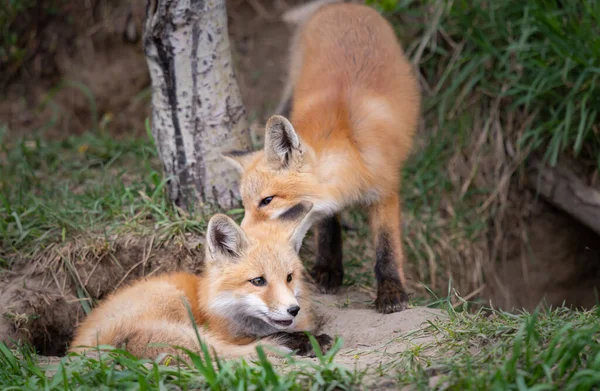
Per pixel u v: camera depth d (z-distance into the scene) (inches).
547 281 553.9
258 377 233.5
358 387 235.9
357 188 353.1
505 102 543.8
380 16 463.5
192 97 391.5
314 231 407.8
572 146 519.8
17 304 360.8
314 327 339.3
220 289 318.3
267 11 659.4
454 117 555.8
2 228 396.2
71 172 515.8
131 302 313.6
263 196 341.7
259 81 637.9
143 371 253.8
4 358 286.8
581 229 555.8
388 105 390.6
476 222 533.0
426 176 535.2
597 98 490.6
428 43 573.9
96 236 394.3
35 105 648.4
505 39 536.4
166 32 380.5
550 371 225.9
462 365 242.2
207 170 401.1
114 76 655.1
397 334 315.6
